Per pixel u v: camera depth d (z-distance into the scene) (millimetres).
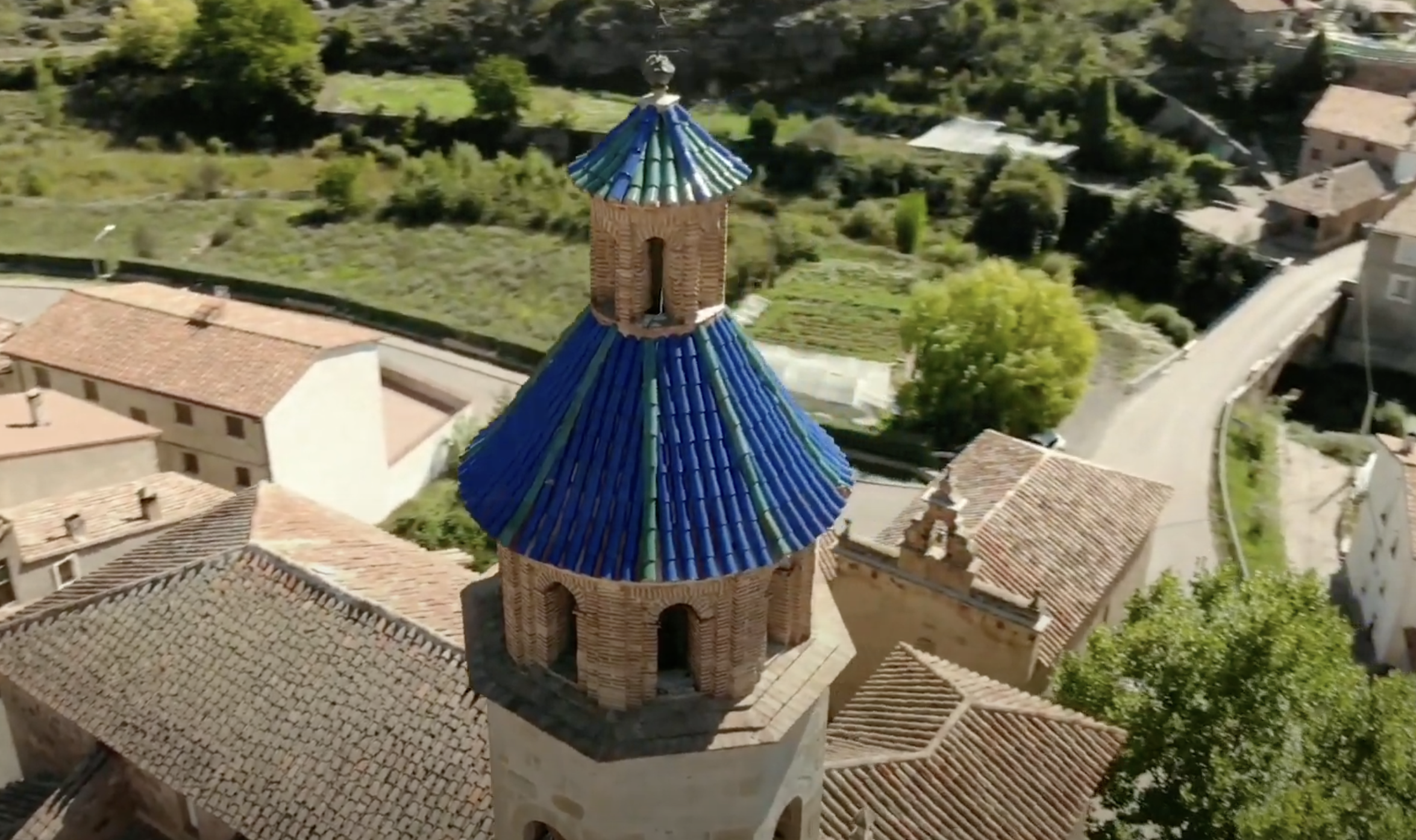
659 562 15992
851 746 29844
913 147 110188
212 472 57969
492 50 130625
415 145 113688
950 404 67188
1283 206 95875
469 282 87750
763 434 16984
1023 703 31875
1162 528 61156
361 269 89688
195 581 30219
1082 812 29609
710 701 17234
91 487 47094
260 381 56469
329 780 26141
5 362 61438
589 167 16375
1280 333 82625
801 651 18219
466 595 19516
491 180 102250
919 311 69312
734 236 93875
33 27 134125
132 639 29594
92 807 28641
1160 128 113188
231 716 27609
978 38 122500
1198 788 32750
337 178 99062
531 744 17719
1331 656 34531
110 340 60844
